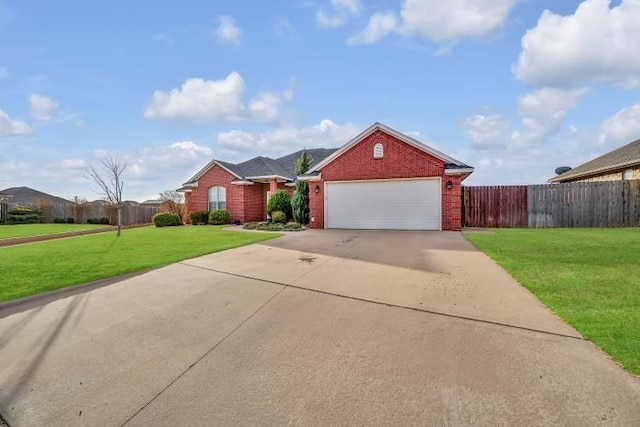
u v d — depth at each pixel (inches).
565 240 387.5
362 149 602.2
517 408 92.4
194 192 877.8
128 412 98.0
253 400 101.3
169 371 119.6
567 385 101.4
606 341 127.0
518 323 147.4
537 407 92.4
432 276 232.4
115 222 1059.3
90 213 1100.5
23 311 180.5
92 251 370.0
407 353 125.6
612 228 553.6
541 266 248.1
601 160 803.4
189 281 234.1
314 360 123.1
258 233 544.7
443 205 557.9
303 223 691.4
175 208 959.6
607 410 89.8
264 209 882.8
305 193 694.5
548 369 110.7
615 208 580.1
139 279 241.1
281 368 118.8
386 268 261.1
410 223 577.9
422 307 171.8
